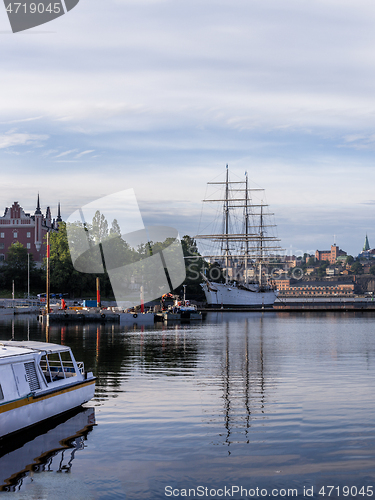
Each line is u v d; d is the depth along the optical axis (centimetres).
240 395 2608
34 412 1948
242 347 5228
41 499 1362
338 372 3431
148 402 2438
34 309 12206
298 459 1658
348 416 2175
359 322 11656
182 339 6191
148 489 1428
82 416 2172
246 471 1553
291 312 18862
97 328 8212
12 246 16088
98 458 1666
